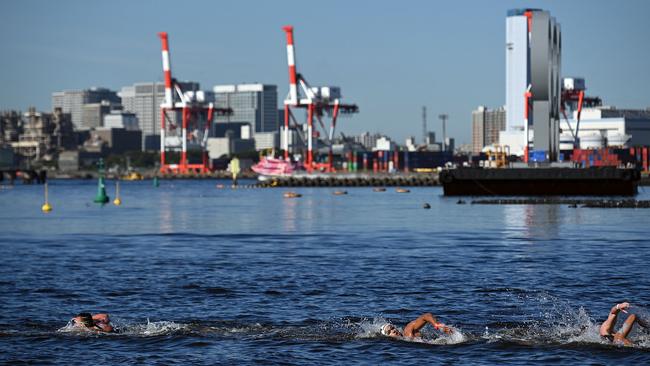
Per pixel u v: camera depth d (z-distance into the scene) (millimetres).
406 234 90125
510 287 48531
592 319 39156
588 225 101562
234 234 91938
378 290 47688
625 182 190750
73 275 54938
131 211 148375
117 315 40562
